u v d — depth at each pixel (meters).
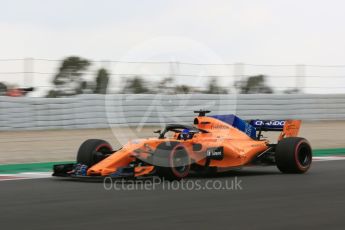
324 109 63.28
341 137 50.22
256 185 24.39
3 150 39.19
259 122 30.30
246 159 27.81
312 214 18.12
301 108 61.69
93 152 26.39
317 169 30.62
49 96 52.44
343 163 33.81
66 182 25.58
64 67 52.78
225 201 20.44
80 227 16.25
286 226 16.41
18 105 49.69
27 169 32.00
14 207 19.38
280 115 60.22
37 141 43.69
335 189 23.33
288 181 25.70
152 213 18.23
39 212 18.45
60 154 37.84
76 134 48.28
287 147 28.00
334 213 18.30
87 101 52.19
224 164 26.95
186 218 17.47
